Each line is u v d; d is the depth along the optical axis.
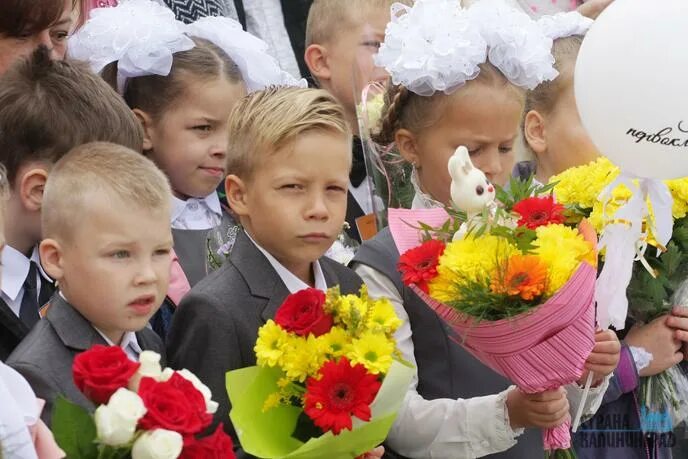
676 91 7.07
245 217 7.15
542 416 6.88
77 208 6.24
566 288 6.32
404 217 7.26
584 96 7.40
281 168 6.90
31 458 4.91
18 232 7.16
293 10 12.20
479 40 7.90
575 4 12.40
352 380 5.89
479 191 6.73
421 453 7.18
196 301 6.79
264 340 6.12
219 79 8.72
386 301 6.36
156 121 8.69
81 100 7.35
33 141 7.18
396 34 8.09
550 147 9.79
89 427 5.12
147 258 6.31
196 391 5.27
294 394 6.14
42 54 7.54
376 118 8.62
